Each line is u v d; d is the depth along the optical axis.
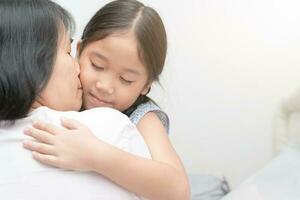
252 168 2.36
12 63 0.71
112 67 0.91
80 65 0.93
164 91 2.19
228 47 2.27
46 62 0.74
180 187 0.77
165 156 0.84
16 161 0.70
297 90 2.00
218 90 2.31
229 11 2.24
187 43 2.28
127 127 0.77
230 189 2.31
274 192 1.69
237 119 2.33
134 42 0.91
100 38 0.92
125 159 0.72
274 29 2.23
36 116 0.74
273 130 2.24
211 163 2.39
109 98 0.93
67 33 0.81
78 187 0.70
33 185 0.69
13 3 0.75
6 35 0.72
